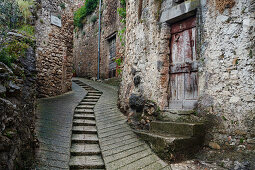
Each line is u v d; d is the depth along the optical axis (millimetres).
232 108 3320
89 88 9578
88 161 3416
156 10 4828
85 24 14852
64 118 4984
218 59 3566
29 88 3410
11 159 1996
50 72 7402
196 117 3805
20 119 2549
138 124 4809
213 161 3230
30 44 4316
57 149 3508
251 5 3225
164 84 4547
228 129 3334
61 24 7977
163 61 4570
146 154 3613
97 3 13227
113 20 10922
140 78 5152
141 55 5207
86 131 4531
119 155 3582
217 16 3629
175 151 3318
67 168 3057
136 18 5566
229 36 3447
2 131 1943
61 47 7957
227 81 3420
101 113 5742
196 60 4090
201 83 3795
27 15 6285
